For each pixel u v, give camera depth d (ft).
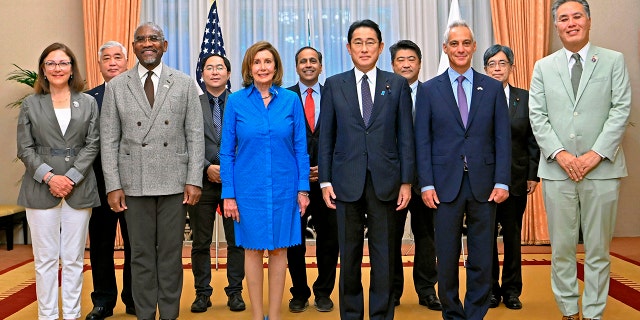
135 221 10.41
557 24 10.59
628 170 22.30
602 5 22.33
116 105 10.48
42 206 10.62
